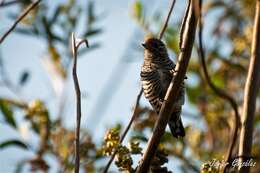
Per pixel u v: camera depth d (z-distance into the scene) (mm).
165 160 8625
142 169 8414
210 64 12414
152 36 12586
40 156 11375
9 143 11062
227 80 12359
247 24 13148
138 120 10727
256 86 9023
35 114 11734
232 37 12930
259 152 11242
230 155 8828
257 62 9086
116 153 8594
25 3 11812
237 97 12117
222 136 11609
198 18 8086
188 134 11688
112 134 8672
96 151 11062
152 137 8469
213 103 11969
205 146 11578
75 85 8273
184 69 8422
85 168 11148
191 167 11297
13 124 11703
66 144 11430
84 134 11039
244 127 8852
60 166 11188
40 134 11641
